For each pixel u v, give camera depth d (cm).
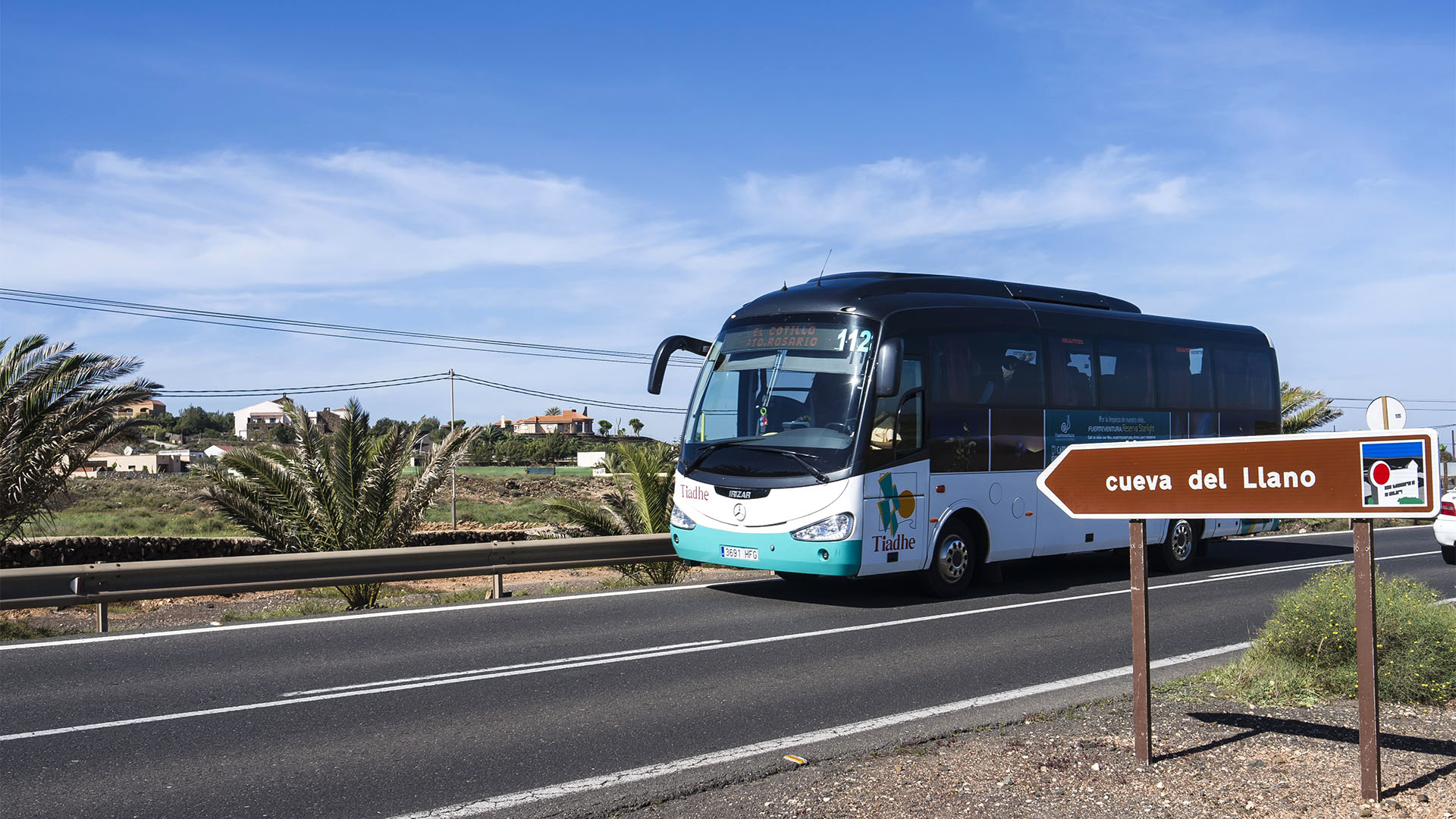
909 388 1177
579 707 698
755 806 503
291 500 1551
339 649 886
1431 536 2219
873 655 880
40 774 550
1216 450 497
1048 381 1344
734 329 1265
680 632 983
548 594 1266
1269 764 537
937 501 1195
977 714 682
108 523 3844
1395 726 617
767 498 1135
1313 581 801
